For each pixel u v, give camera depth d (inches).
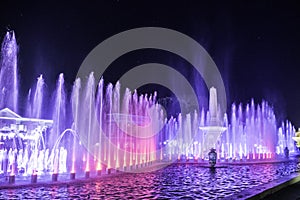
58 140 1100.5
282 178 461.4
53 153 778.2
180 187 489.4
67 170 704.4
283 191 401.7
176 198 401.1
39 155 799.7
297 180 483.2
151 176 638.5
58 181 510.3
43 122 972.6
